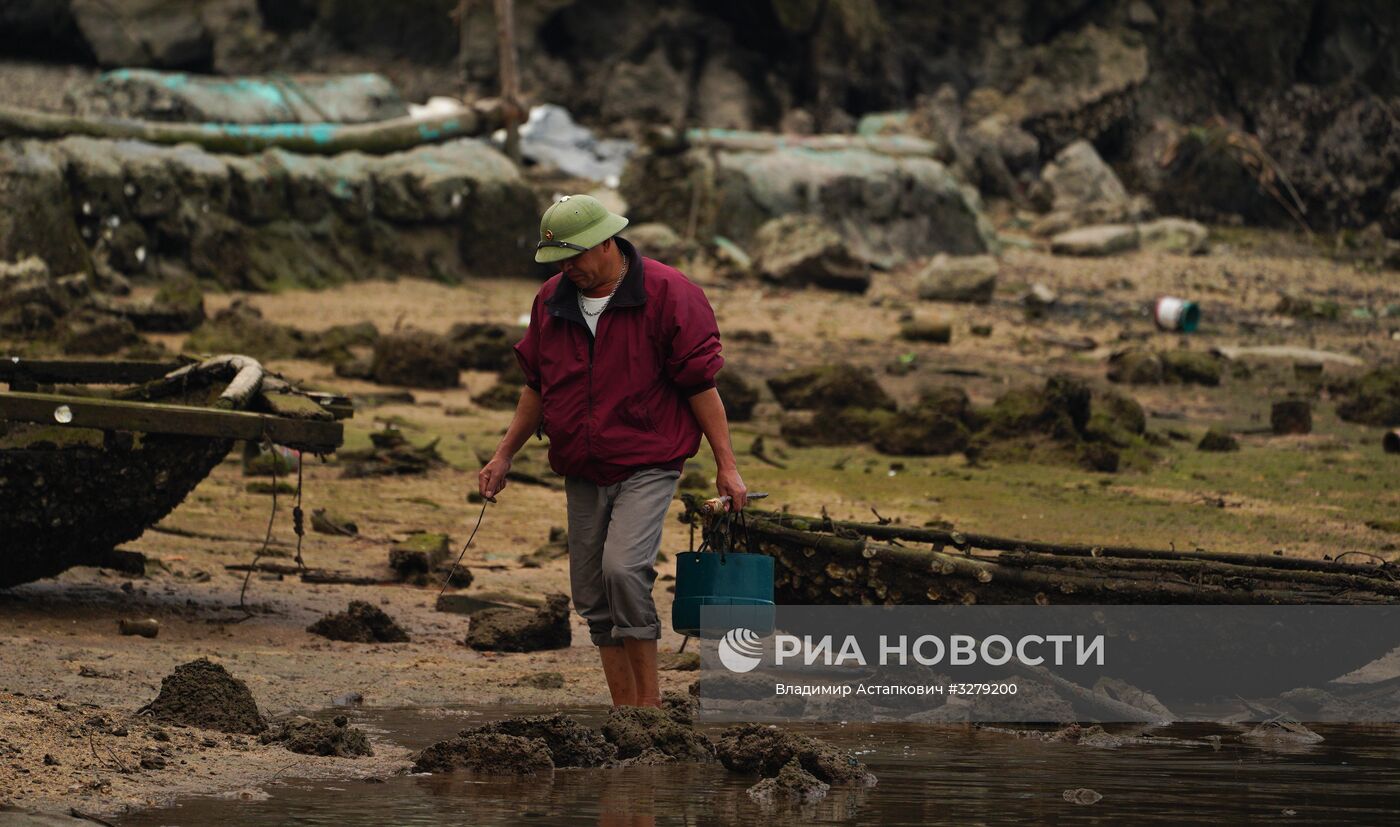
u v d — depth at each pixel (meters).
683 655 19.97
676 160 93.44
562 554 29.36
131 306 59.84
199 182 73.38
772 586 14.52
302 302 72.50
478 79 112.12
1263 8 126.06
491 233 84.31
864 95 118.88
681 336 13.95
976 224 99.31
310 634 21.11
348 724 14.91
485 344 58.94
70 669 17.20
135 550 27.25
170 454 21.38
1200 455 45.97
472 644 20.69
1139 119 124.56
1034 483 39.97
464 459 41.62
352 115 88.94
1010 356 68.38
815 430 47.22
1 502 20.31
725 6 118.12
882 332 73.38
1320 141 125.81
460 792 11.77
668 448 14.06
